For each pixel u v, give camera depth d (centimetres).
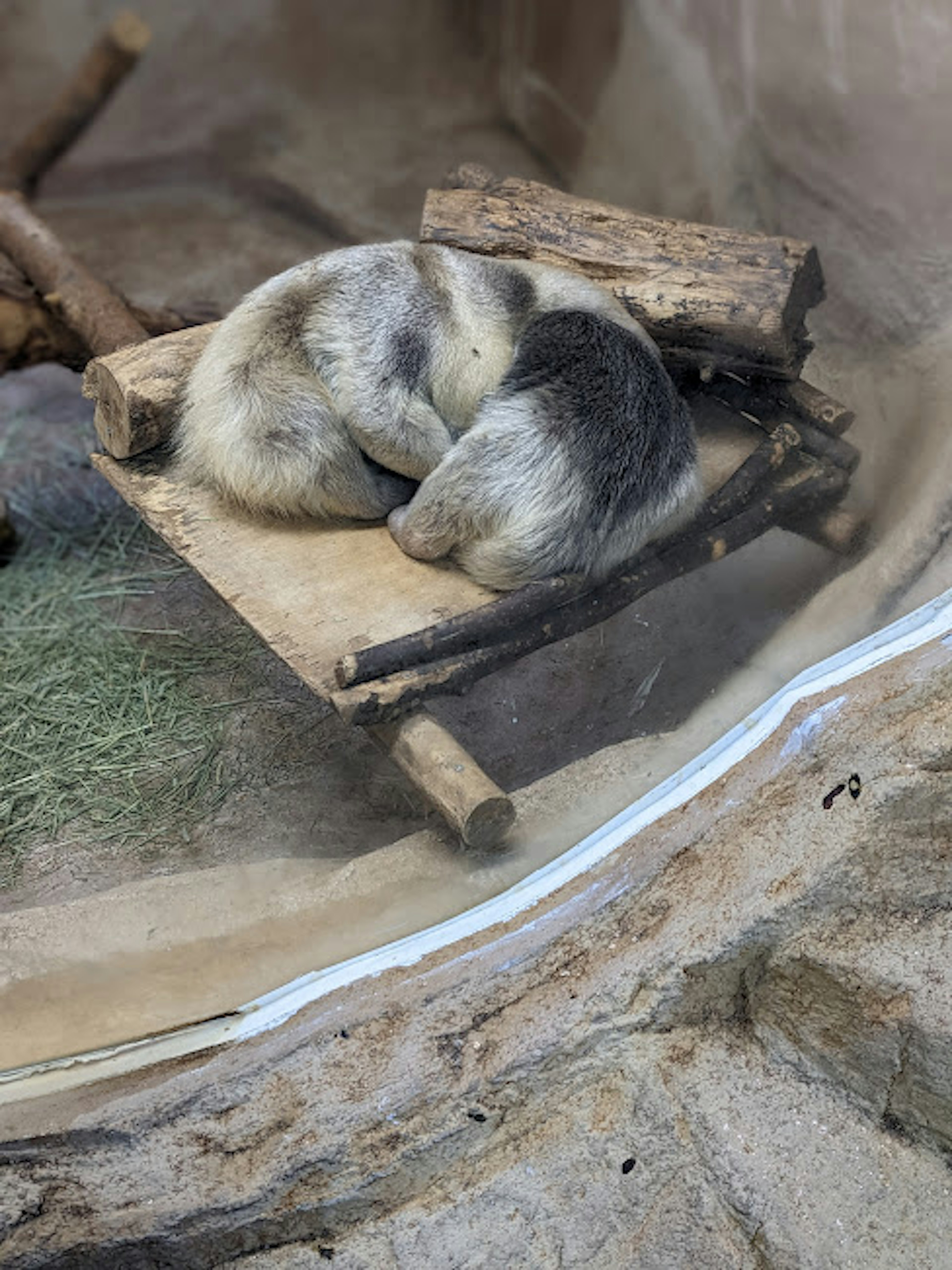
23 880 149
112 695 173
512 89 319
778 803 131
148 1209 119
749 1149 121
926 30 207
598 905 132
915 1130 122
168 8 386
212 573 159
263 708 167
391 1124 123
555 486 154
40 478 232
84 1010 133
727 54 248
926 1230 117
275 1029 129
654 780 144
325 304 162
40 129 312
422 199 288
